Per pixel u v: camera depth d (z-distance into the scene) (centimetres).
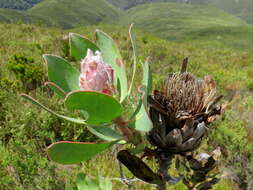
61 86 40
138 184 91
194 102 36
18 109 129
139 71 184
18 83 155
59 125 121
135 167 36
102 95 30
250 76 369
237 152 114
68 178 90
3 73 176
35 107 131
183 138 35
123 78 40
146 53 348
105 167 100
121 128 36
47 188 84
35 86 161
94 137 120
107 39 42
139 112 35
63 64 41
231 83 265
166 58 364
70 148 32
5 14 4522
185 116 34
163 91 38
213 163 40
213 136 116
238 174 106
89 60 35
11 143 101
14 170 90
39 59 209
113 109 32
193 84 37
